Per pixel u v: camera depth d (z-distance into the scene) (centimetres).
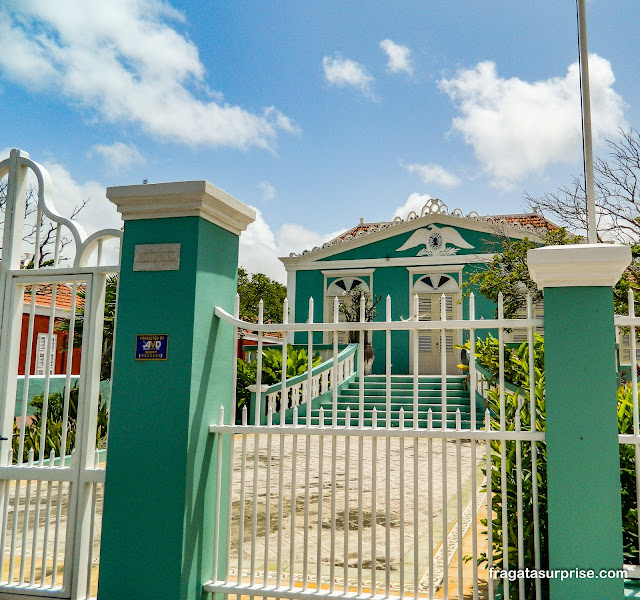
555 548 352
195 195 414
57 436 811
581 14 404
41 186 468
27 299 1284
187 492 400
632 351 368
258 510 711
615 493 349
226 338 460
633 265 1001
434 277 1917
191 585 402
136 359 421
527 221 1945
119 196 428
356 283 2002
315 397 1362
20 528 620
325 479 868
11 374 462
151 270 425
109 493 414
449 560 541
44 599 421
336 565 536
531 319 378
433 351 1892
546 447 361
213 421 438
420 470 926
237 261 482
